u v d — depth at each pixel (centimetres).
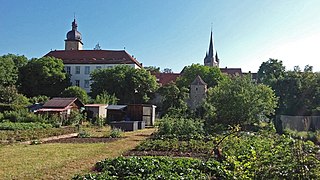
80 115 4088
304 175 587
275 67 6128
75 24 10231
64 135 2725
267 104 2936
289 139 727
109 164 1212
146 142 1956
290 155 632
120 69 7419
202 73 7969
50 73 7750
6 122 3381
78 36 10269
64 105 4375
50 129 3022
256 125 2878
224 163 1034
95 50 9194
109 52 9088
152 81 7338
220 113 2922
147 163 1132
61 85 7925
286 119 3081
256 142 1192
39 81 7669
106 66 8738
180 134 2403
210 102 3191
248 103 2827
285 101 4519
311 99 4362
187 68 8231
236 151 1101
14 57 8206
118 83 7144
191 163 1143
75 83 8838
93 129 3466
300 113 4334
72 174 1165
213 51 10769
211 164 1098
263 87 3020
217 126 2609
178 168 1059
